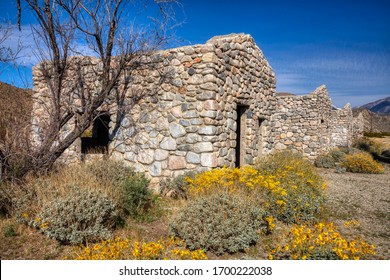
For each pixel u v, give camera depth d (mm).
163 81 8164
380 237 5578
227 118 8273
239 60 9000
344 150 19438
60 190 5527
